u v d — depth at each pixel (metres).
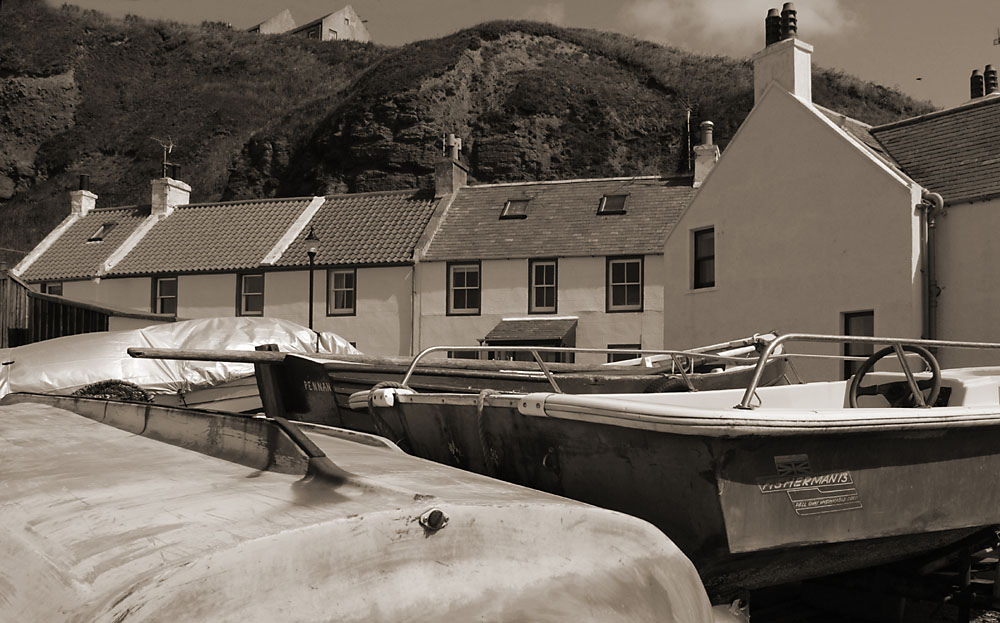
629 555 2.39
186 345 10.27
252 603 1.78
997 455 4.27
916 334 13.26
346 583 1.90
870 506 3.59
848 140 14.33
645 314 23.91
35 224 52.56
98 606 1.69
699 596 2.51
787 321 15.13
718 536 3.15
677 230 17.52
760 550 3.20
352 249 26.56
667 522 3.32
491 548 2.15
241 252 27.72
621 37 61.00
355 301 25.94
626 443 3.33
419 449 4.69
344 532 1.93
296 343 10.93
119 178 56.28
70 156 58.34
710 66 55.44
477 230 26.33
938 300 13.52
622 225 25.27
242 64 69.12
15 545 2.08
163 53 69.94
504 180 48.06
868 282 13.94
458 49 52.66
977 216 13.22
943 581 4.47
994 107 15.37
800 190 15.09
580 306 24.39
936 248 13.62
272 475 2.51
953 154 14.76
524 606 2.10
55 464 2.71
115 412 3.60
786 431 3.17
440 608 1.99
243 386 10.20
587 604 2.19
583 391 6.36
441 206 27.58
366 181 47.62
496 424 3.92
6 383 9.27
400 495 2.17
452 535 2.09
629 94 51.75
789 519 3.28
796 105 15.22
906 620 5.09
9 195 57.84
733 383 7.21
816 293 14.70
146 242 29.62
